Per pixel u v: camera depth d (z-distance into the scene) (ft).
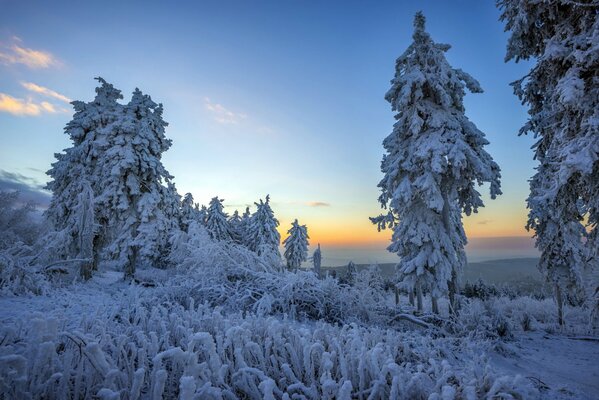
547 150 25.52
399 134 44.55
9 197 83.97
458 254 48.14
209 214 115.65
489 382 10.44
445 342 19.75
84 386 9.30
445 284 37.06
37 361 8.23
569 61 21.47
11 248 30.04
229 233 121.39
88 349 8.69
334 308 24.49
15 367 7.84
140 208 55.36
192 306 16.62
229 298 23.49
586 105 19.20
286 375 10.98
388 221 46.96
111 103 68.59
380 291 31.04
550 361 21.61
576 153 18.29
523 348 24.82
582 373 18.58
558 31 22.24
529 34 25.81
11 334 10.54
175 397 9.77
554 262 49.16
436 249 38.32
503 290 82.28
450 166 39.63
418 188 39.75
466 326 24.47
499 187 40.83
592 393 14.44
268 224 120.16
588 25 20.44
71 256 51.31
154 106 62.90
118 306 18.61
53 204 64.54
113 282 45.80
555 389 14.55
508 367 17.83
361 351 11.39
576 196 22.47
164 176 61.00
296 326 18.60
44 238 40.40
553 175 22.54
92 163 63.77
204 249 29.68
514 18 24.91
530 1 22.90
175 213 82.28
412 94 42.78
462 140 37.99
